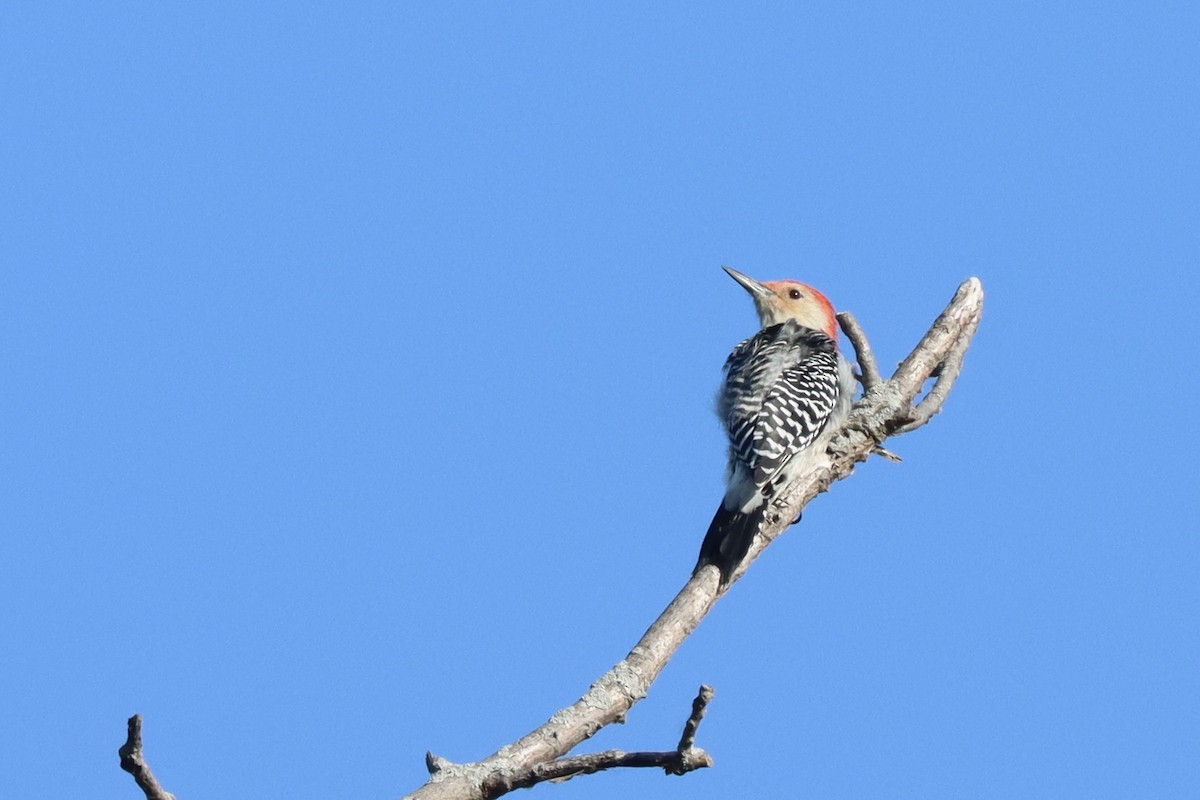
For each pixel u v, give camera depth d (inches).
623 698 338.3
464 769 305.3
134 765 272.1
